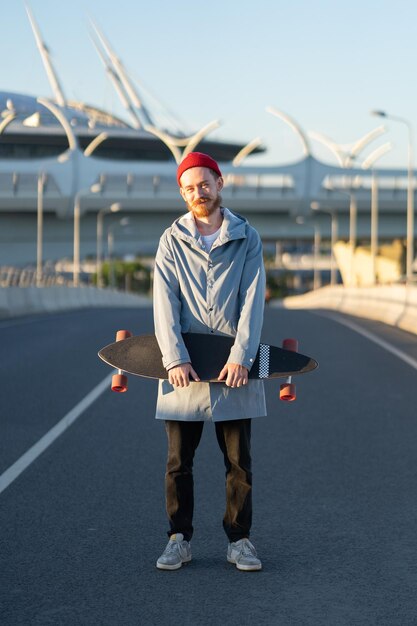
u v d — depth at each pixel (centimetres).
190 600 512
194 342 540
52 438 1022
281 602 508
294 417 1167
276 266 18200
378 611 494
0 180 9131
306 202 10081
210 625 474
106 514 705
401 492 777
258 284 542
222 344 539
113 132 14612
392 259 13612
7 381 1505
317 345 2127
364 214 10550
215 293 543
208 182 545
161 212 9894
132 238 10194
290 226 10512
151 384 1473
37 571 566
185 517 573
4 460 907
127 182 9450
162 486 800
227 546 619
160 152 15900
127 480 823
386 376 1560
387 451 954
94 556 597
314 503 740
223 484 806
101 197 9438
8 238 9688
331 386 1443
